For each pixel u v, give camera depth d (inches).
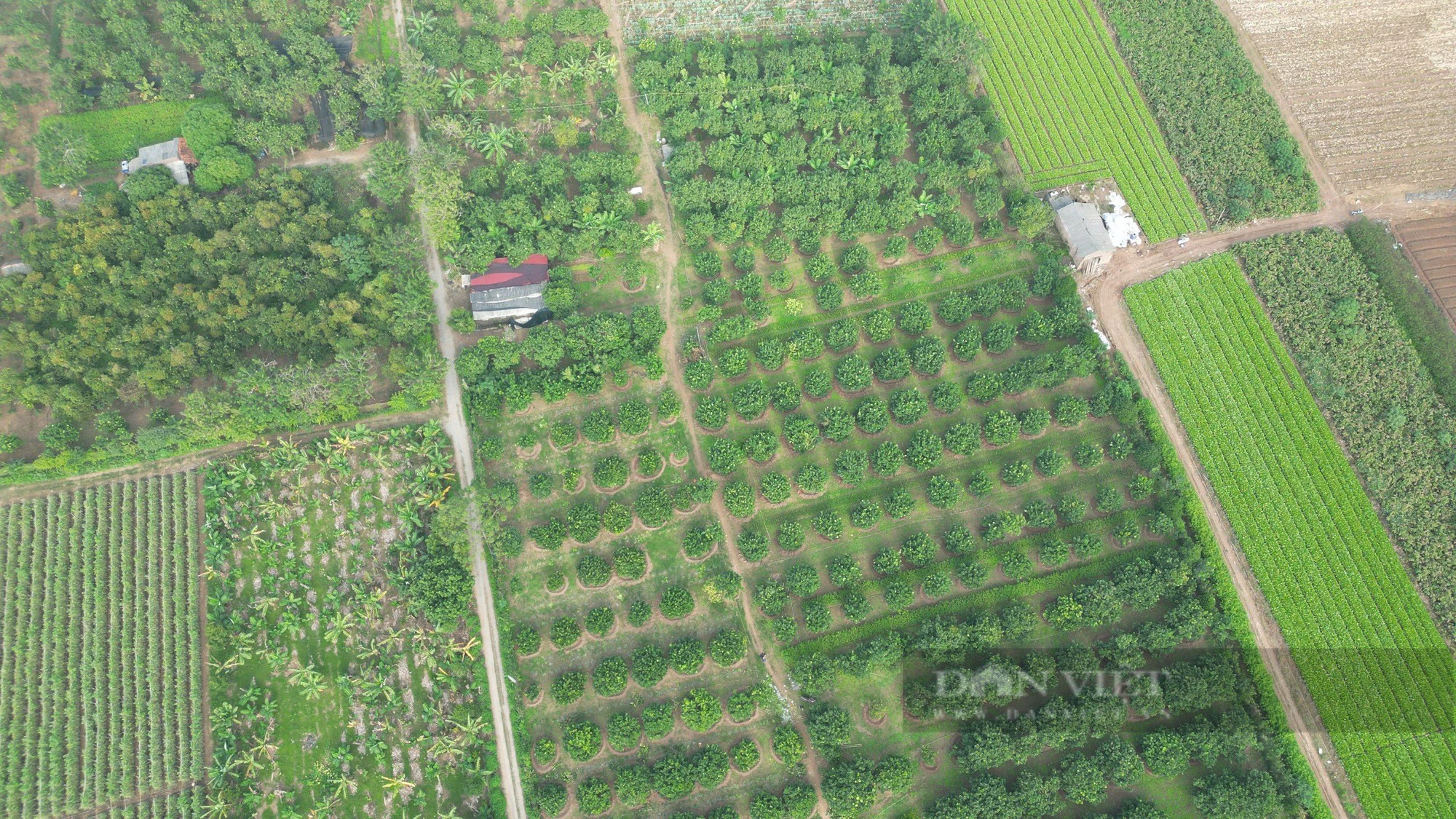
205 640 3518.7
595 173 4128.9
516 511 3715.6
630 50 4520.2
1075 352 3848.4
